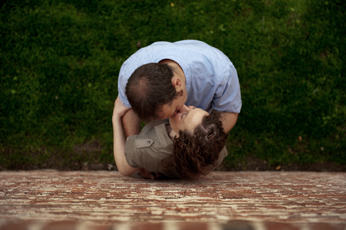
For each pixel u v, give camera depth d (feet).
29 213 3.15
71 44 11.55
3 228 2.85
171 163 6.11
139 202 3.76
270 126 10.99
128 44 11.61
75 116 11.00
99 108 11.08
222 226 2.82
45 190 4.58
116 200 3.86
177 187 5.04
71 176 7.41
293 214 3.17
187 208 3.44
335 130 10.99
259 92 11.17
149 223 2.80
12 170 10.67
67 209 3.35
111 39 11.63
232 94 6.78
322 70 11.34
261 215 3.12
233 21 11.79
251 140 10.95
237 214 3.17
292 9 11.83
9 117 10.96
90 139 11.00
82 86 11.25
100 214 3.14
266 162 10.93
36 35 11.60
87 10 11.81
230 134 10.99
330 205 3.60
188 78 6.01
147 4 11.91
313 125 10.98
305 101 11.10
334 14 11.75
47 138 10.94
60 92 11.14
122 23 11.79
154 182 5.89
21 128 10.92
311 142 10.94
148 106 4.87
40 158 10.80
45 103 11.06
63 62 11.35
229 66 6.59
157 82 4.81
